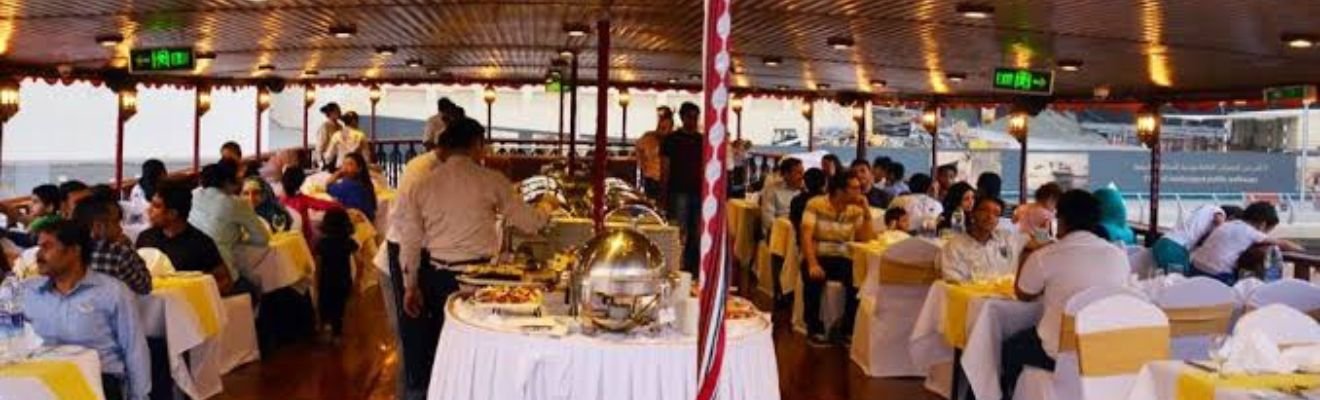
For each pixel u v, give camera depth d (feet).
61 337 16.31
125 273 18.52
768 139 82.43
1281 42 25.64
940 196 39.60
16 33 29.99
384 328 28.86
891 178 40.73
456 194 19.15
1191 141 56.80
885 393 23.59
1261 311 16.16
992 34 26.78
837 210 28.27
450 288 19.17
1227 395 13.35
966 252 22.89
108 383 16.55
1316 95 35.63
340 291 27.61
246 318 24.64
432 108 82.79
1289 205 46.85
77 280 16.38
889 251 24.68
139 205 30.68
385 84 59.67
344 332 28.32
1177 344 18.74
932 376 23.72
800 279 29.66
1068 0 20.92
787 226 32.42
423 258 19.40
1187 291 18.66
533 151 57.82
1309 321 16.16
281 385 23.08
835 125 81.61
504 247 21.77
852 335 27.71
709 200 8.05
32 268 19.39
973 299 20.79
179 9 25.67
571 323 14.87
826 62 38.19
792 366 25.94
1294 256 28.96
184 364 19.99
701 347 8.14
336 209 28.02
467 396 14.62
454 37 34.47
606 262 14.40
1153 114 43.34
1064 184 58.39
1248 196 47.83
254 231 25.20
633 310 14.30
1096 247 19.40
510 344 14.24
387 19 28.84
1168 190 52.90
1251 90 39.01
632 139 75.15
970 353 20.29
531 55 41.88
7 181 52.26
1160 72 34.81
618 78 54.19
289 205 31.07
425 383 19.74
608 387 13.87
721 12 7.93
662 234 24.31
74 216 18.48
